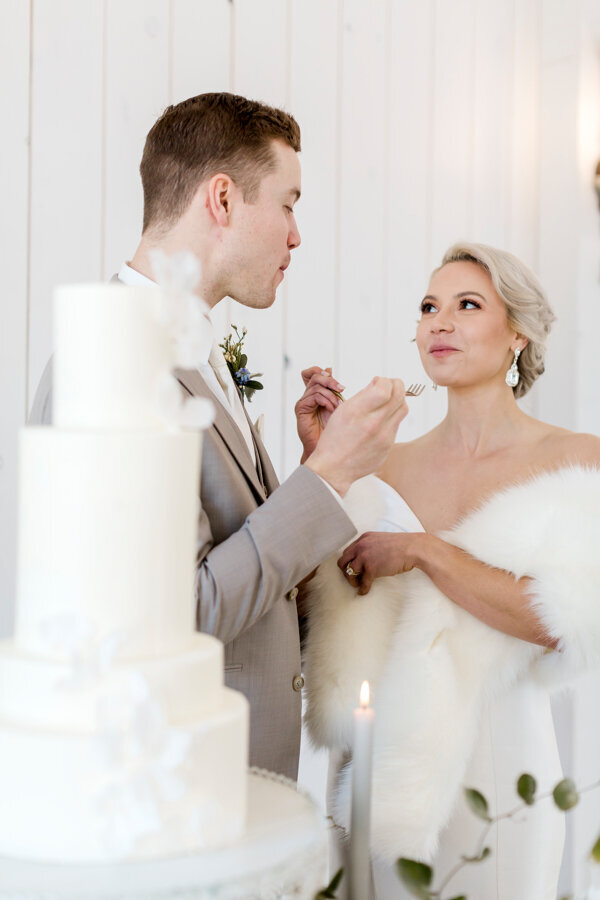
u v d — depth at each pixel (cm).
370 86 228
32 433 66
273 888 66
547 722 141
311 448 160
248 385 175
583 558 129
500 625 131
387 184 233
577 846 245
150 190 135
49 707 64
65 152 177
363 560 135
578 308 258
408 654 130
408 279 240
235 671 119
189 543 69
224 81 201
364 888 75
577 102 256
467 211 252
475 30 251
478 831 132
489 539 134
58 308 69
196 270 69
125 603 65
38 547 66
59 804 62
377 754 129
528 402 266
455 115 248
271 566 105
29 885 58
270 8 208
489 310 149
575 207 258
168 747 60
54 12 175
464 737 129
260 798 77
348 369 227
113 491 64
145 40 188
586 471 137
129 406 68
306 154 217
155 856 63
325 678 135
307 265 219
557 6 260
